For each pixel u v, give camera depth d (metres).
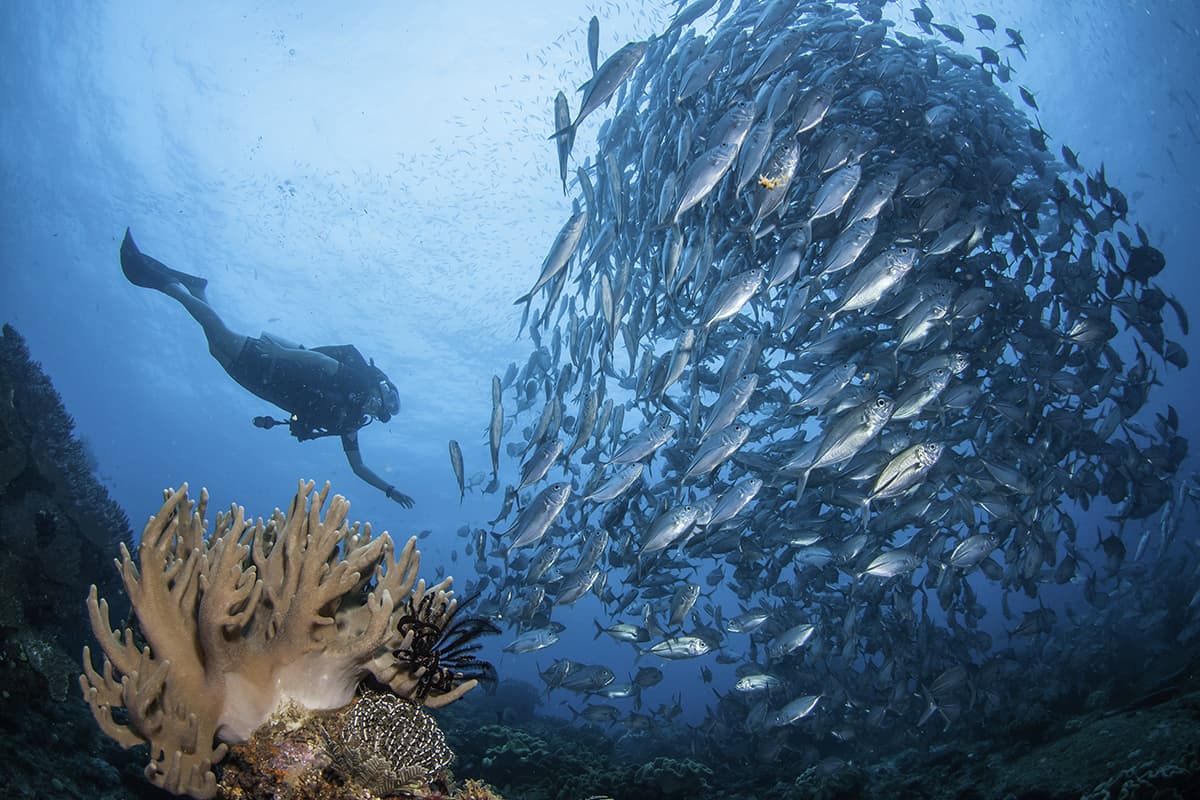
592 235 10.01
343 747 2.70
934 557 8.27
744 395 6.40
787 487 8.46
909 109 8.84
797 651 9.64
